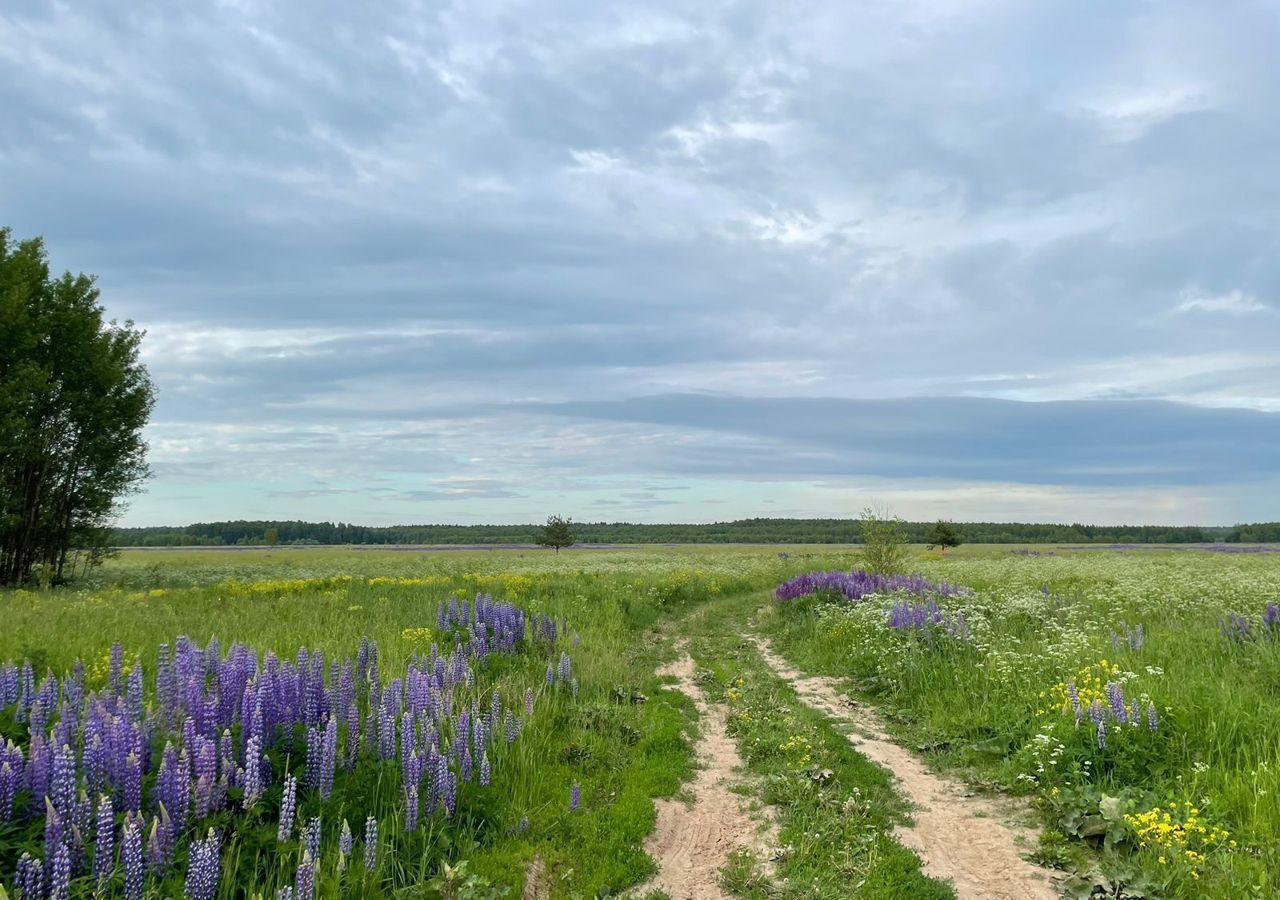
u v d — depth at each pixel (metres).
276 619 16.53
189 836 6.06
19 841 5.46
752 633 21.69
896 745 10.90
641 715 11.78
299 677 8.36
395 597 22.08
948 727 11.17
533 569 45.28
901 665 14.47
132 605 19.05
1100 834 7.44
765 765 9.79
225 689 8.01
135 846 5.11
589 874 6.93
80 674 8.60
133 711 7.36
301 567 49.41
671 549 95.38
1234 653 13.01
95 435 34.78
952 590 22.81
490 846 7.24
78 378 34.19
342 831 6.54
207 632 14.30
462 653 13.20
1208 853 6.71
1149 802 7.68
